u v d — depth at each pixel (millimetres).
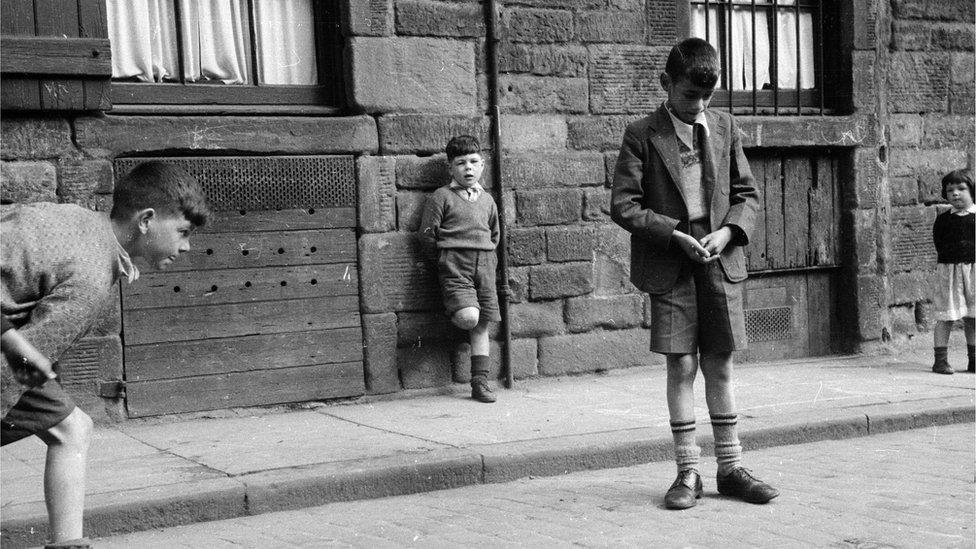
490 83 7473
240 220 6664
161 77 6734
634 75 7988
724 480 4859
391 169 7098
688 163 4816
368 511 4812
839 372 8109
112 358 6320
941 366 8039
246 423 6418
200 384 6570
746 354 8586
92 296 3207
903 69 9164
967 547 3986
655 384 7516
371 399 7074
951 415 6711
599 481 5305
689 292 4773
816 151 8812
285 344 6812
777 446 6094
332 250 6938
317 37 7129
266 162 6723
